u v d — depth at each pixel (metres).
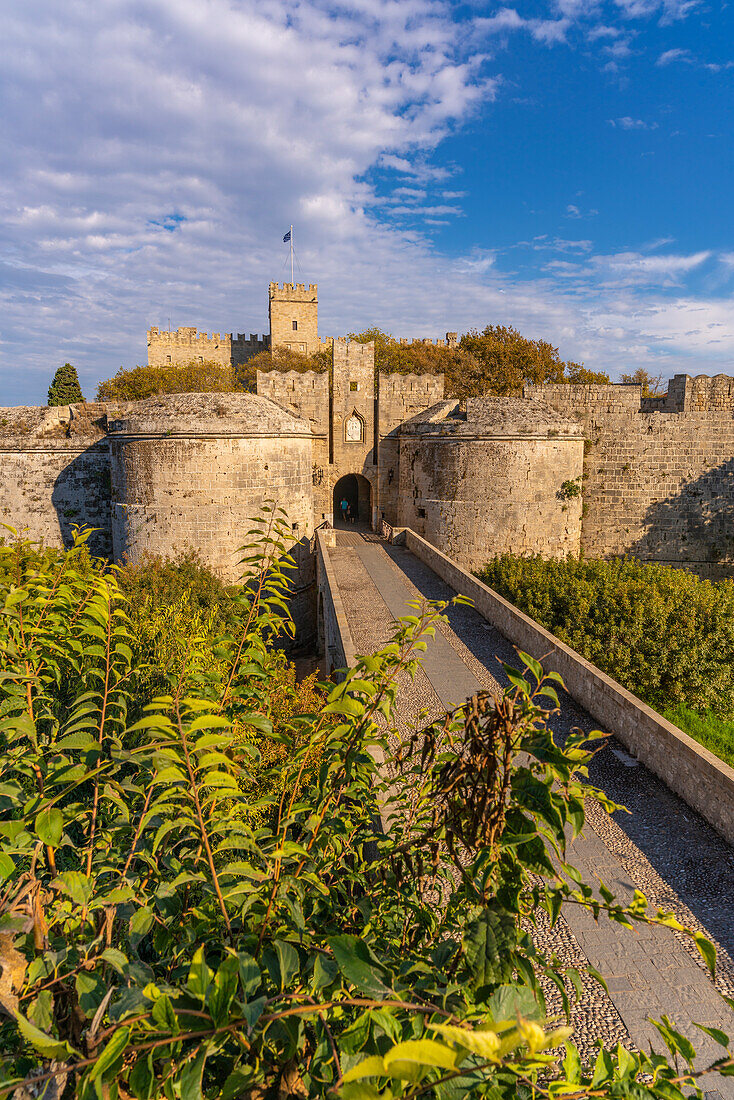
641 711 9.91
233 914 3.10
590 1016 5.84
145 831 3.79
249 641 4.16
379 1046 2.25
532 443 28.95
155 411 25.80
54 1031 2.58
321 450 35.66
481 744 2.54
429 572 22.88
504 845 2.31
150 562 23.44
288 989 2.63
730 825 8.08
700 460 32.69
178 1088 2.03
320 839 3.57
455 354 50.69
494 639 15.48
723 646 15.13
